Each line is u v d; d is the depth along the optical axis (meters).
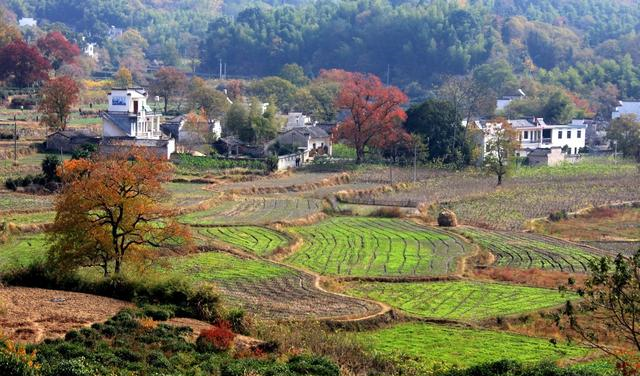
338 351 57.56
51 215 101.81
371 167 166.50
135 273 66.94
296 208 123.06
